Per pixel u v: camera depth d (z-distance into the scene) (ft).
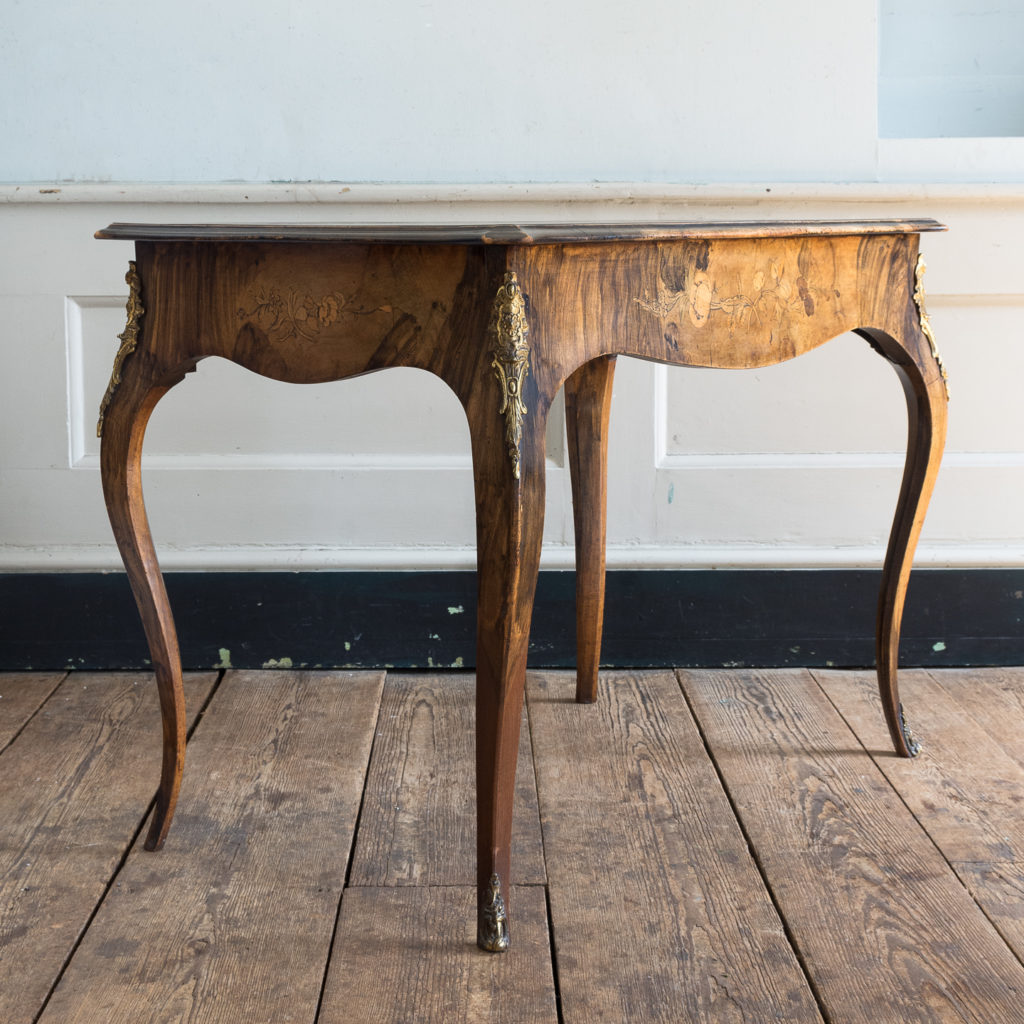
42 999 2.96
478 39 5.12
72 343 5.32
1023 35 5.79
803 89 5.19
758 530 5.50
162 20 5.08
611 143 5.22
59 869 3.63
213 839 3.83
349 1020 2.88
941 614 5.52
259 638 5.50
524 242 2.77
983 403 5.44
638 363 5.34
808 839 3.81
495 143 5.20
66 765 4.41
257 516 5.44
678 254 3.25
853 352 5.41
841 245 3.67
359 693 5.22
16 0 5.05
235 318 3.31
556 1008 2.93
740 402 5.46
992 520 5.49
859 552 5.47
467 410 2.98
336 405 5.42
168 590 5.44
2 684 5.31
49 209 5.16
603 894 3.47
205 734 4.72
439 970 3.09
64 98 5.13
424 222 5.18
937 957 3.14
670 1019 2.88
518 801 4.10
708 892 3.48
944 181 5.24
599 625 4.98
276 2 5.07
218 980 3.04
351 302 3.14
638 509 5.48
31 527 5.41
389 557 5.44
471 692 5.24
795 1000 2.96
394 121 5.17
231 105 5.16
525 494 2.90
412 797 4.15
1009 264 5.26
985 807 4.04
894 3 5.80
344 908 3.40
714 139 5.22
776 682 5.36
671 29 5.14
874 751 4.54
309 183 5.21
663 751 4.55
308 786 4.23
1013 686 5.27
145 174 5.20
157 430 5.43
